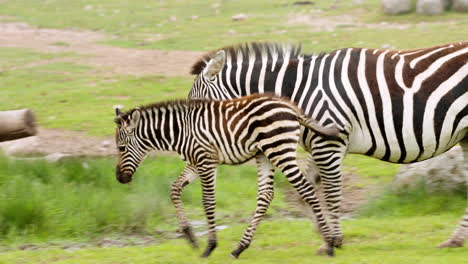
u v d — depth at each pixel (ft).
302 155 73.87
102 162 66.39
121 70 108.06
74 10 160.86
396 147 45.65
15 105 90.43
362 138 46.06
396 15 137.69
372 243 47.65
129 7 163.12
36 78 103.65
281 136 42.09
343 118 45.52
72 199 56.75
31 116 41.34
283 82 47.42
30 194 56.03
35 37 133.39
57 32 138.51
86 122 83.25
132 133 46.29
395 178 61.87
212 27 136.77
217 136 43.73
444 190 58.59
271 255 44.88
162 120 45.50
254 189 64.75
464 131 45.29
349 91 45.47
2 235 52.13
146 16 151.94
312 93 46.26
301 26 132.98
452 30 120.16
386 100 44.98
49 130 80.59
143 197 58.39
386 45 113.19
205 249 45.09
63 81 102.06
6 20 149.28
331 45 115.44
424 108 44.57
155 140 45.93
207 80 50.03
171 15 151.94
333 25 132.98
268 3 160.56
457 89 44.34
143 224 55.93
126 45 125.49
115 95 94.94
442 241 47.26
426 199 58.23
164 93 95.09
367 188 64.08
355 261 41.75
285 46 49.47
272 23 137.08
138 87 98.12
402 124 44.93
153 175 64.80
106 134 79.05
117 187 61.98
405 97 44.73
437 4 133.39
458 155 59.31
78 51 121.80
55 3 169.58
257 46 49.65
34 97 94.02
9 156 66.08
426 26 125.59
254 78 48.39
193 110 44.60
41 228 53.06
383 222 53.52
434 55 45.24
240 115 43.09
